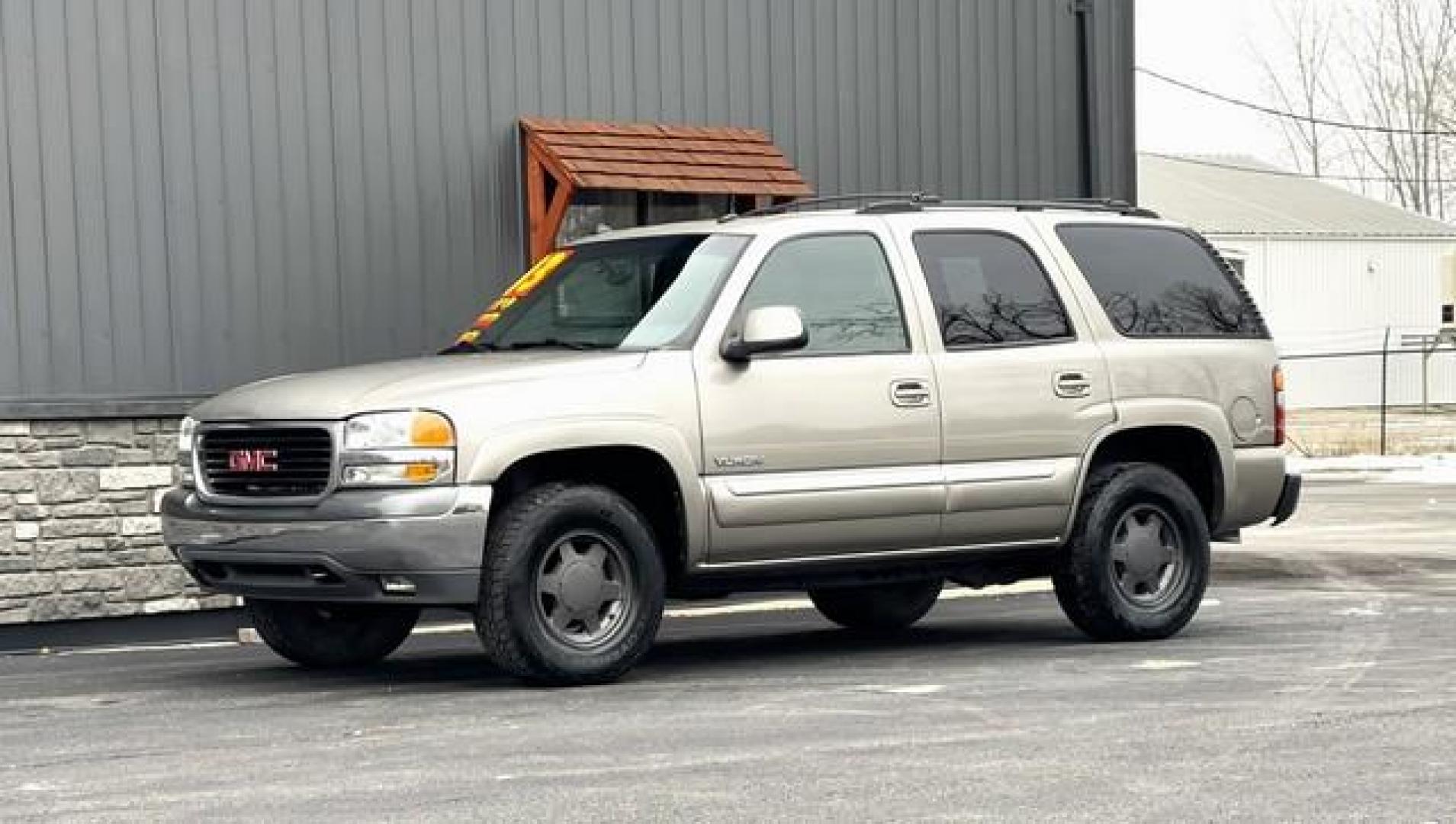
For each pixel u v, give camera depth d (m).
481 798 6.78
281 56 13.49
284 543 9.29
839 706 8.71
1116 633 10.91
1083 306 10.98
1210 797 6.70
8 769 7.51
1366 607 12.85
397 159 13.91
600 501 9.41
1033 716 8.35
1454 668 9.73
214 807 6.71
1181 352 11.22
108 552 12.80
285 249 13.50
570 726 8.23
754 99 15.34
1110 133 16.86
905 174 15.98
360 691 9.59
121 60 12.96
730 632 12.52
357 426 9.22
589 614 9.42
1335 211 53.00
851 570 10.30
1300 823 6.31
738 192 14.64
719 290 9.98
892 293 10.42
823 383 10.05
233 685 9.99
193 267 13.17
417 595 9.17
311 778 7.18
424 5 14.02
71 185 12.79
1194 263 11.58
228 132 13.31
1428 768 7.14
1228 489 11.32
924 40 16.08
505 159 14.34
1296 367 51.00
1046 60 16.64
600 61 14.69
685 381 9.71
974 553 10.59
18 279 12.62
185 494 9.89
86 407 12.69
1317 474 31.28
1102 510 10.80
